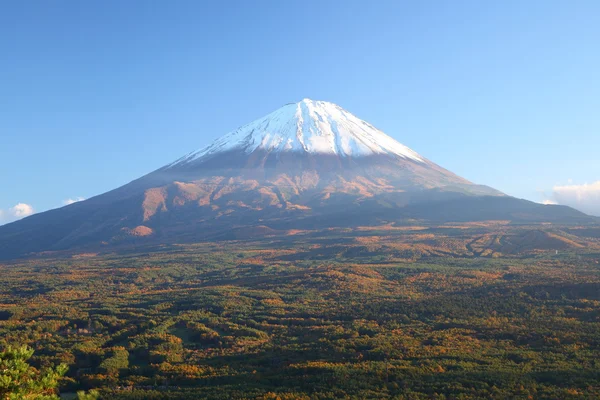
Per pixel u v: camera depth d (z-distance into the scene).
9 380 35.81
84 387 94.31
